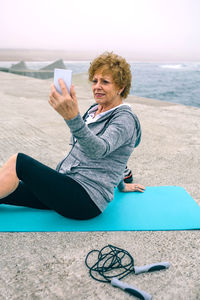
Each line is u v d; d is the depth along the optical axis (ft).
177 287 4.69
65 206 5.86
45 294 4.45
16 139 13.37
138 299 4.42
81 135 4.58
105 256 5.32
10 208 7.05
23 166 5.67
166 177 9.54
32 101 23.58
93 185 5.90
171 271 5.07
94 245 5.73
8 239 5.84
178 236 6.15
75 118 4.46
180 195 8.00
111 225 6.42
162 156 11.62
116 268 5.09
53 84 4.44
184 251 5.65
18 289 4.53
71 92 4.37
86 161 5.92
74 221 6.53
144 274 4.98
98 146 4.71
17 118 17.62
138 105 23.03
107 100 5.68
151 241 5.93
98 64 5.47
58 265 5.13
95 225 6.40
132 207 7.25
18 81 37.40
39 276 4.84
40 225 6.33
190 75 456.86
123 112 5.47
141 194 8.04
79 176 5.95
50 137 13.89
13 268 5.01
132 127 5.46
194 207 7.34
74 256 5.38
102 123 5.69
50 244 5.72
